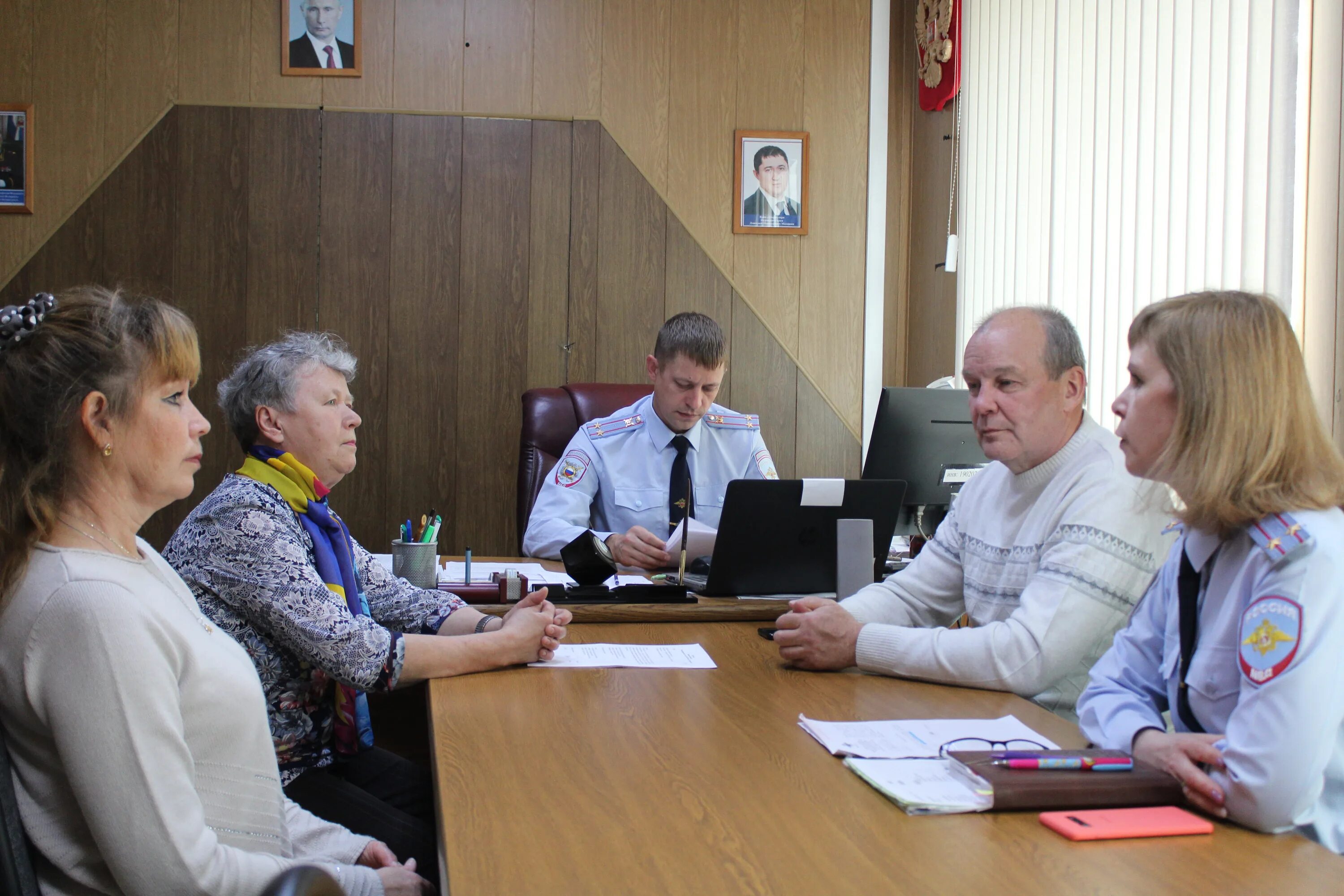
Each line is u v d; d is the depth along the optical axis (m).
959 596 1.96
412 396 4.28
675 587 2.16
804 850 0.95
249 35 4.18
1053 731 1.34
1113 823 1.02
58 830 1.00
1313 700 1.00
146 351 1.08
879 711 1.44
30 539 1.02
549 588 2.18
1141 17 2.93
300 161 4.21
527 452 3.27
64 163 4.09
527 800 1.07
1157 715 1.24
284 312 4.20
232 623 1.59
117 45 4.11
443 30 4.29
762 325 4.46
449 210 4.29
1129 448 1.21
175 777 1.02
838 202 4.50
